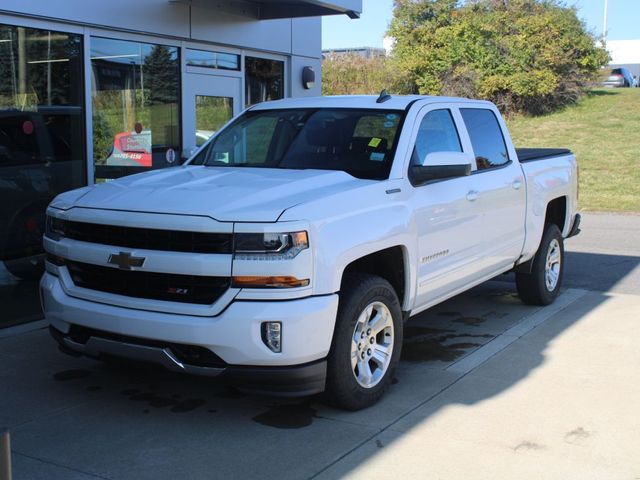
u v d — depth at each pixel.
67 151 7.58
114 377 5.33
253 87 10.30
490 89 27.72
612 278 9.01
